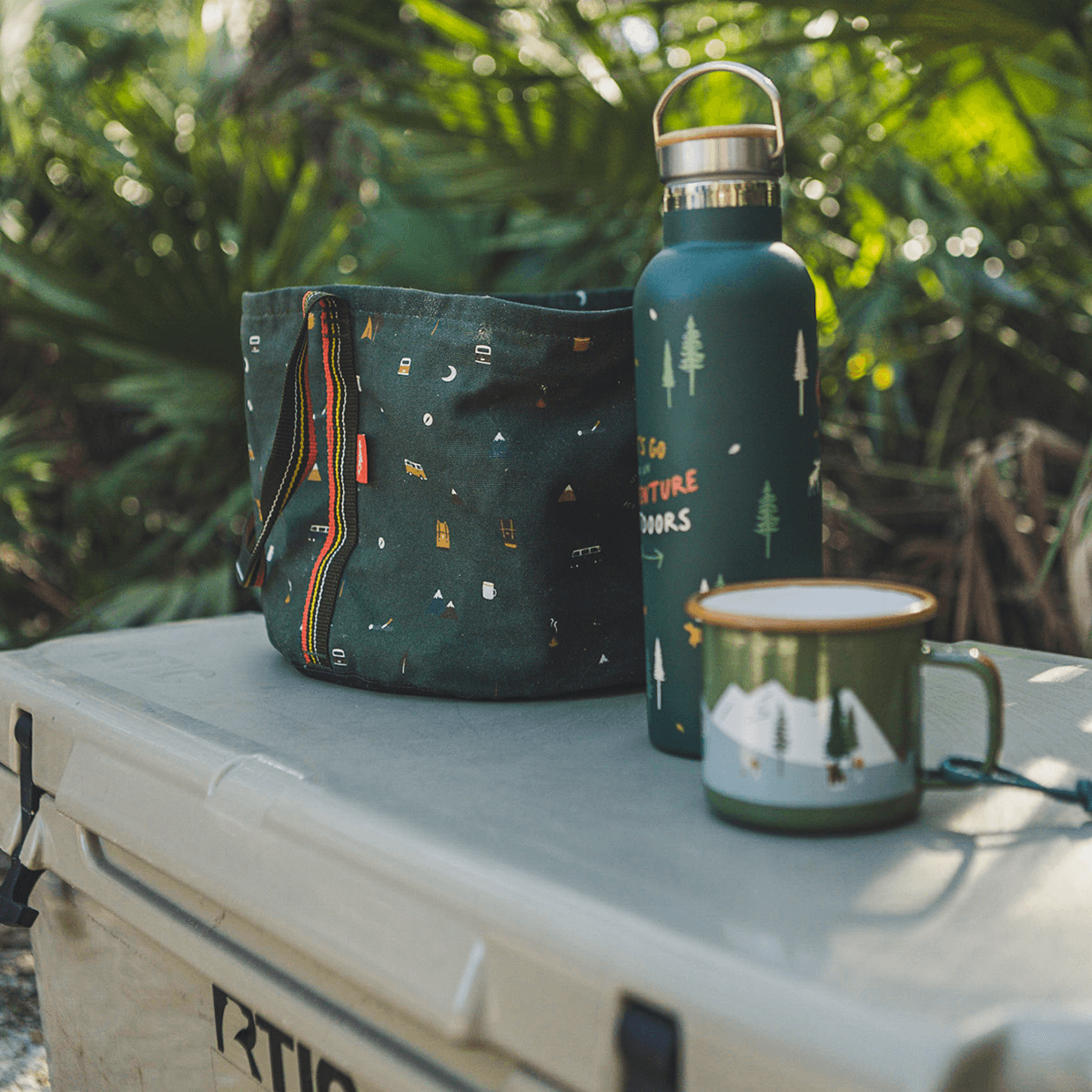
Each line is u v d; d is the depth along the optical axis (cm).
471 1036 47
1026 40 163
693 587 62
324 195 269
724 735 53
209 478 262
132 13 340
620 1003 42
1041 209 235
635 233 228
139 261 256
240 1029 69
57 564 332
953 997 37
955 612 223
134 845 69
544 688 79
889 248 239
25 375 334
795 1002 38
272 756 66
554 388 75
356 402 82
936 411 252
